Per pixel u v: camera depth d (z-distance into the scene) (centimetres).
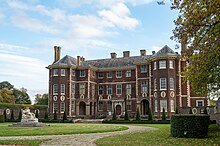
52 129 2705
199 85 2042
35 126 3275
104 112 6138
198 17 1609
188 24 1677
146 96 5509
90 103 6112
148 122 4294
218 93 2564
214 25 1639
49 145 1451
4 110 5234
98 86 6300
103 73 6303
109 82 6191
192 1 1656
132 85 5925
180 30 1773
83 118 5853
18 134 2120
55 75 5975
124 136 1891
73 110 5991
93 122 4819
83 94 6053
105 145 1402
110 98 6119
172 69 5050
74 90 6081
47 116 5284
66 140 1700
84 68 6109
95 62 6600
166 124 3944
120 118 5284
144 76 5597
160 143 1480
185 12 1717
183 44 1938
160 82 5056
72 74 6062
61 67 5941
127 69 6019
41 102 9681
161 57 5059
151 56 5531
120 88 6056
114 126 3338
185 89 5069
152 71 5341
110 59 6531
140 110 5569
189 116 1795
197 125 1775
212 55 1733
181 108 4553
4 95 8231
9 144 1484
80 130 2553
